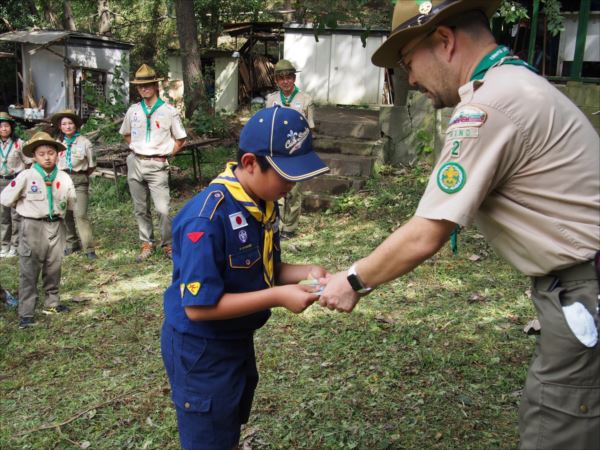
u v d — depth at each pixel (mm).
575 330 1893
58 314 5539
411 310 5031
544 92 1910
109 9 23922
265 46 18562
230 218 2287
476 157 1895
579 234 1905
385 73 13133
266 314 2531
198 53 14352
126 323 5215
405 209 7871
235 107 17531
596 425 1963
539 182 1912
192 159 10570
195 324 2385
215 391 2414
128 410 3785
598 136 1991
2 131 7332
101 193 9781
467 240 6730
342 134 9742
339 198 8344
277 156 2203
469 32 2043
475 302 5152
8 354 4750
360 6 5160
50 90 17000
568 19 10172
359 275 2113
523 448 2105
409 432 3357
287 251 6816
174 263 2441
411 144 9469
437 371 3988
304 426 3471
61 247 5531
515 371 3934
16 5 20438
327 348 4406
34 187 5277
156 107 6848
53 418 3766
